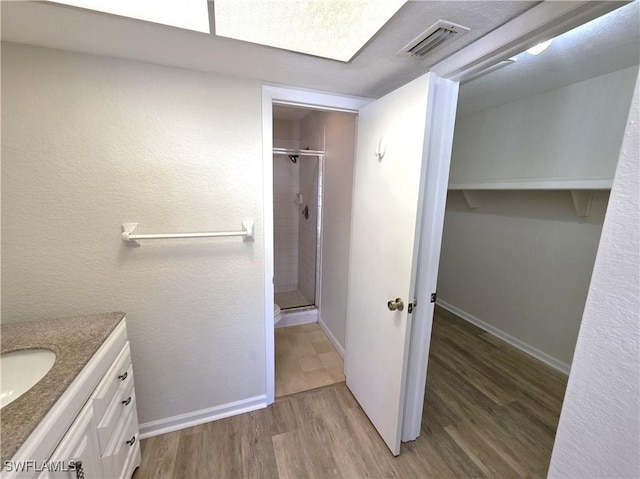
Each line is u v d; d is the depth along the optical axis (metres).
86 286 1.31
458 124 2.82
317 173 2.77
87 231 1.27
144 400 1.51
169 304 1.46
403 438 1.54
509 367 2.23
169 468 1.37
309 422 1.67
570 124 1.90
